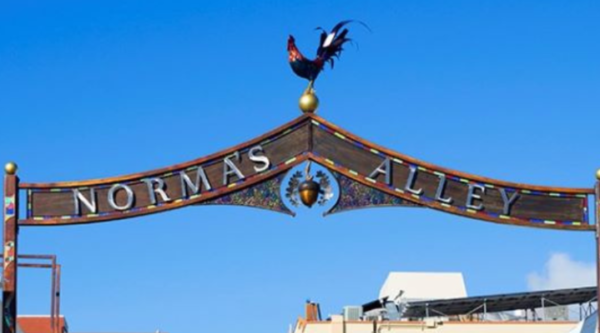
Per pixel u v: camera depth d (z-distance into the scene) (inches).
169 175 652.1
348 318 2226.9
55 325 1061.8
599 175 662.5
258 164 654.5
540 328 2122.3
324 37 656.4
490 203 658.8
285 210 654.5
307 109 657.6
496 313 2330.2
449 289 2534.5
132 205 649.6
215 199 652.1
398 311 2233.0
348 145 657.0
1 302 663.8
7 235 644.1
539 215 661.9
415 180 656.4
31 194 649.0
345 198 655.1
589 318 983.6
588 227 662.5
